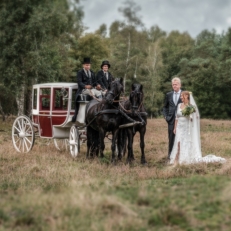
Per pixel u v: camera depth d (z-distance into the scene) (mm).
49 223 7059
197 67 70375
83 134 16844
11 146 19109
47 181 10664
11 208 7875
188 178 10516
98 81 15836
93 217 7285
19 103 35281
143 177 11156
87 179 10453
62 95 16281
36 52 32281
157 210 7656
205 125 33625
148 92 62125
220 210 7609
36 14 32094
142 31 59875
